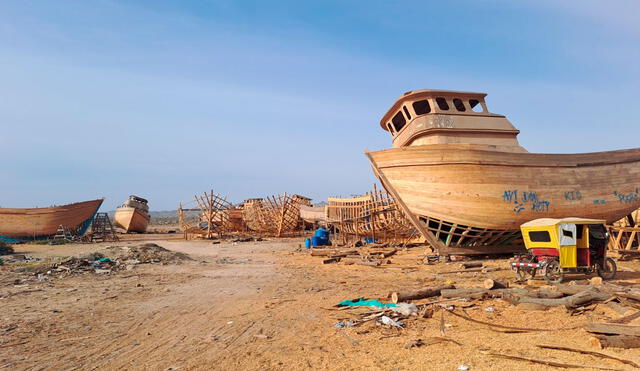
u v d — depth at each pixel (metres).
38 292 13.18
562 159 19.62
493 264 18.47
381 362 6.24
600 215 20.42
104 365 6.50
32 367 6.43
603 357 6.00
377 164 20.39
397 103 22.33
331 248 31.95
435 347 6.90
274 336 7.98
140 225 70.06
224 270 19.50
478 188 18.75
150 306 11.12
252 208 61.34
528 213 19.17
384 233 33.06
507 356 6.16
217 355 6.87
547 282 12.38
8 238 43.19
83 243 41.50
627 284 12.02
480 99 21.98
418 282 14.57
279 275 17.52
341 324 8.65
